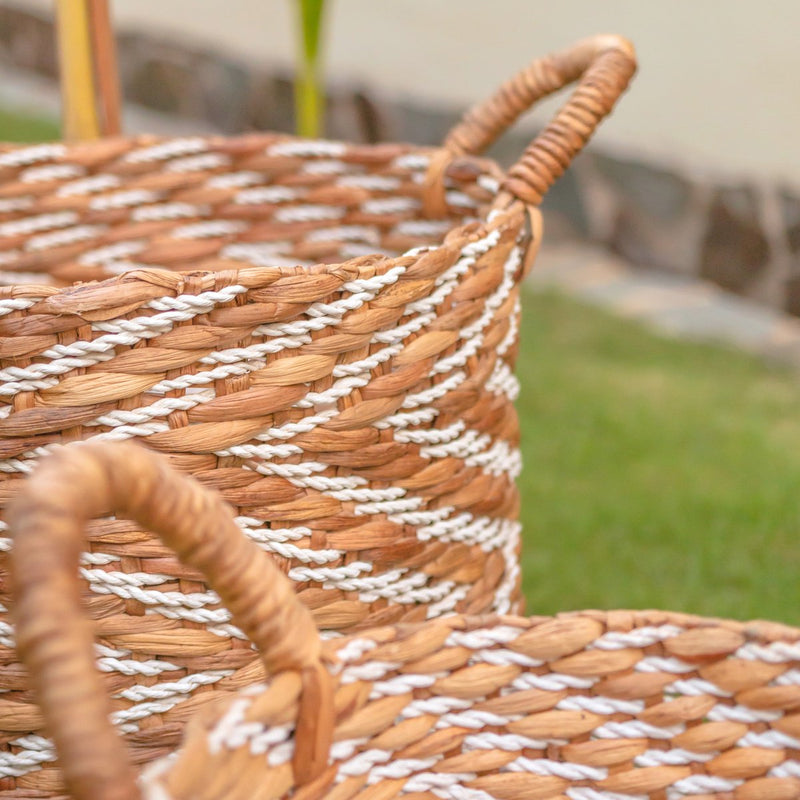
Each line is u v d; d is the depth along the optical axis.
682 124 2.44
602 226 2.65
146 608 0.59
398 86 2.82
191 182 0.94
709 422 1.73
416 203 0.90
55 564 0.32
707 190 2.43
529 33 2.56
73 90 0.98
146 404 0.56
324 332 0.58
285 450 0.59
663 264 2.56
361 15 2.85
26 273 0.95
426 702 0.52
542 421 1.72
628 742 0.54
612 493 1.45
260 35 3.06
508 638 0.52
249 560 0.41
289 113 3.00
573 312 2.30
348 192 0.92
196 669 0.61
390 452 0.62
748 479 1.50
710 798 0.54
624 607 1.17
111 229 0.96
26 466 0.56
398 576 0.65
